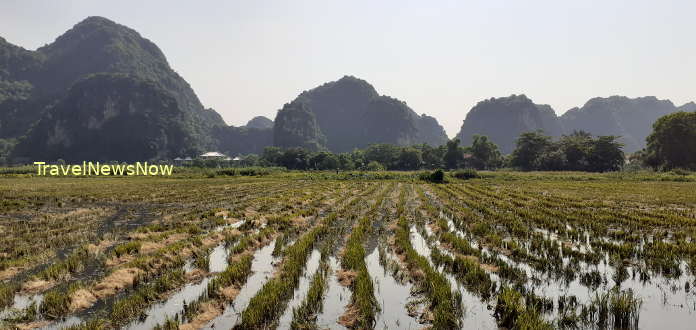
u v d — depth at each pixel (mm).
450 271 11812
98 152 198875
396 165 124562
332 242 15484
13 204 27203
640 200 29750
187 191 39438
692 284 10805
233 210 24156
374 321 8492
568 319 8398
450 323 8219
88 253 13875
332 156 120188
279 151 145125
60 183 52875
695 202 28516
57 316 8656
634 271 11438
